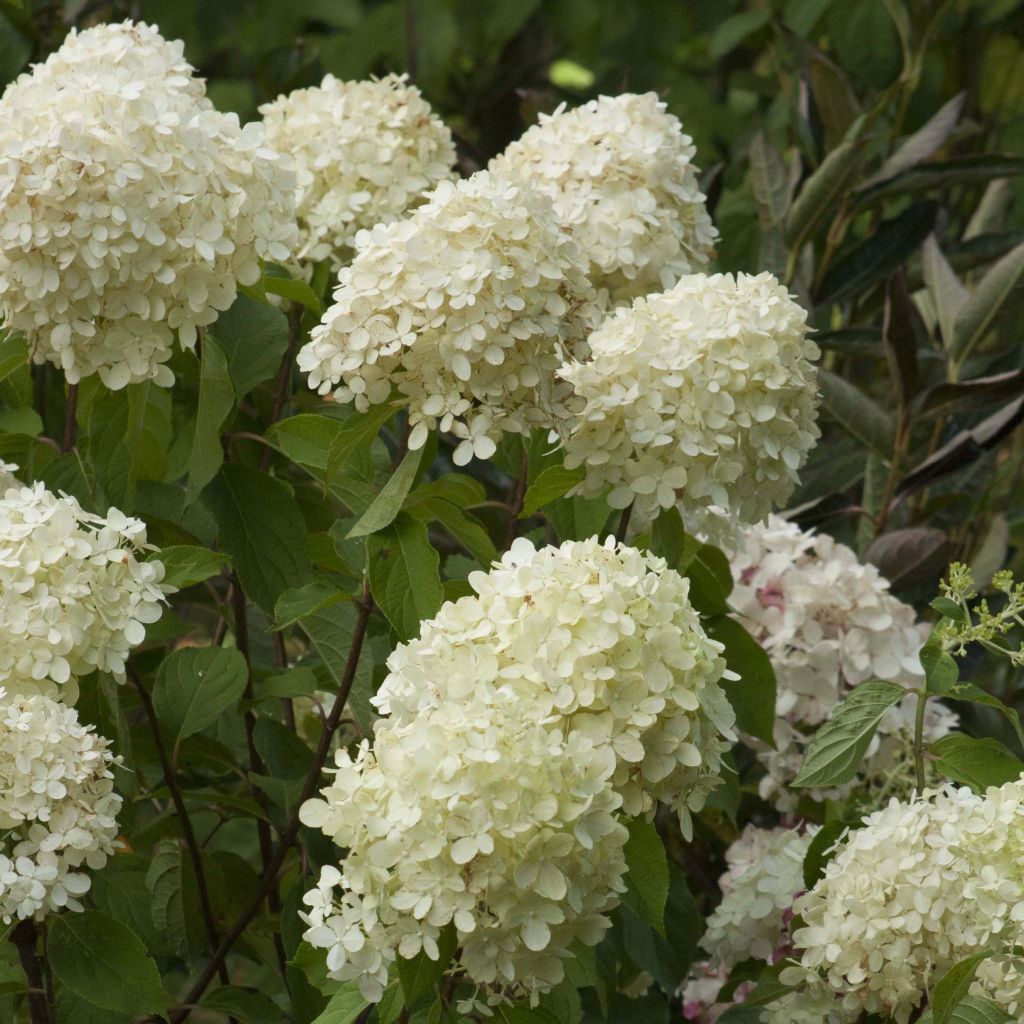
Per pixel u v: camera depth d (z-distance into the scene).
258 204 2.09
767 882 2.18
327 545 2.20
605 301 2.19
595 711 1.86
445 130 2.34
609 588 1.86
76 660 1.98
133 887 2.20
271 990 2.46
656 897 1.92
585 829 1.81
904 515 2.63
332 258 2.30
